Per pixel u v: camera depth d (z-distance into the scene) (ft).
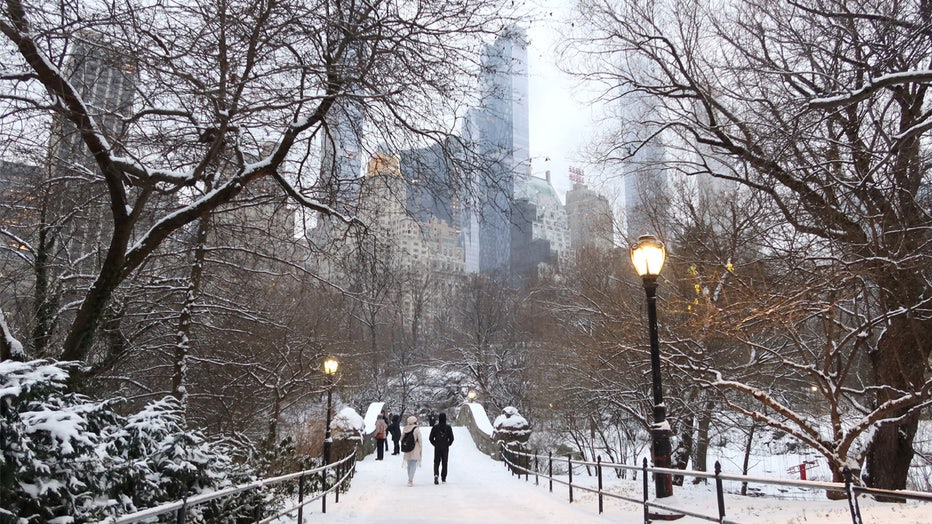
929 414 42.63
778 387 60.70
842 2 32.99
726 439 73.87
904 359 37.93
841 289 34.83
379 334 155.12
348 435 74.13
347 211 37.37
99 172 37.40
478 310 145.28
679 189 54.60
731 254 38.83
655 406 31.58
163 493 19.12
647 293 32.37
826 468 89.25
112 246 27.84
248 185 39.99
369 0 27.76
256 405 64.18
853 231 34.01
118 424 20.22
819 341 49.80
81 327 27.09
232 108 24.80
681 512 21.97
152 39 24.09
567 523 29.25
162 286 42.27
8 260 39.78
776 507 33.68
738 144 39.73
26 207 35.22
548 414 94.68
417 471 64.13
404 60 27.12
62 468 15.02
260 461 33.06
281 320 59.62
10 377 14.96
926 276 36.27
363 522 30.35
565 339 79.56
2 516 13.30
